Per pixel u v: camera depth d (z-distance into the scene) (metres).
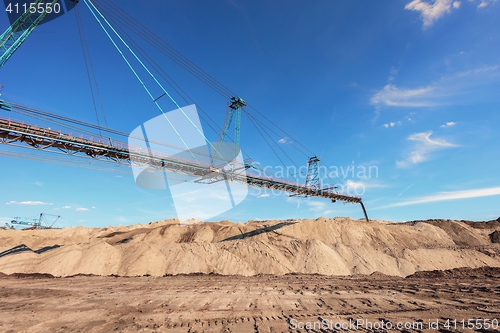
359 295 20.55
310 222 65.88
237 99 55.72
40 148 26.78
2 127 24.05
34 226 116.06
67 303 18.77
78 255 36.91
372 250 46.88
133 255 38.38
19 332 13.42
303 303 18.30
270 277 33.31
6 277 31.53
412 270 42.53
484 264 46.56
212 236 65.31
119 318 15.32
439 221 77.88
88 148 29.52
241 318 15.07
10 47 32.28
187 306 17.78
